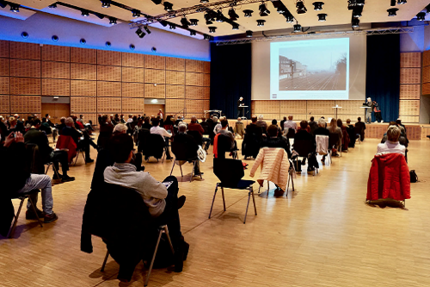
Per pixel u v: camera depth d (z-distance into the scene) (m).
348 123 12.65
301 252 3.47
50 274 3.01
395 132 5.01
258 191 6.10
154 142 8.72
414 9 14.85
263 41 21.97
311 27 20.80
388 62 19.50
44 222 4.38
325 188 6.33
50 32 18.23
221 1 13.70
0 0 13.41
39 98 18.11
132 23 19.14
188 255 3.40
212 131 12.02
